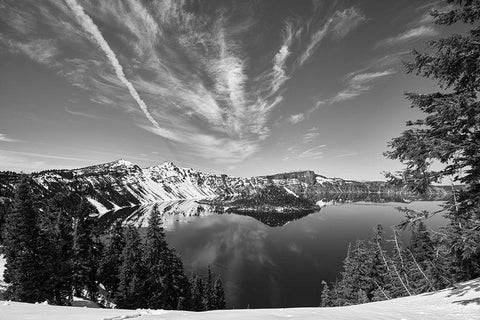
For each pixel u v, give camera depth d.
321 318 8.40
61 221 35.28
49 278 31.17
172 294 40.94
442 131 11.20
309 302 85.38
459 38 10.60
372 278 39.50
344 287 44.41
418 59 11.83
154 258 39.25
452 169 11.50
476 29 10.63
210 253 138.62
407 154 11.70
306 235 185.00
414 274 34.03
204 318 8.09
